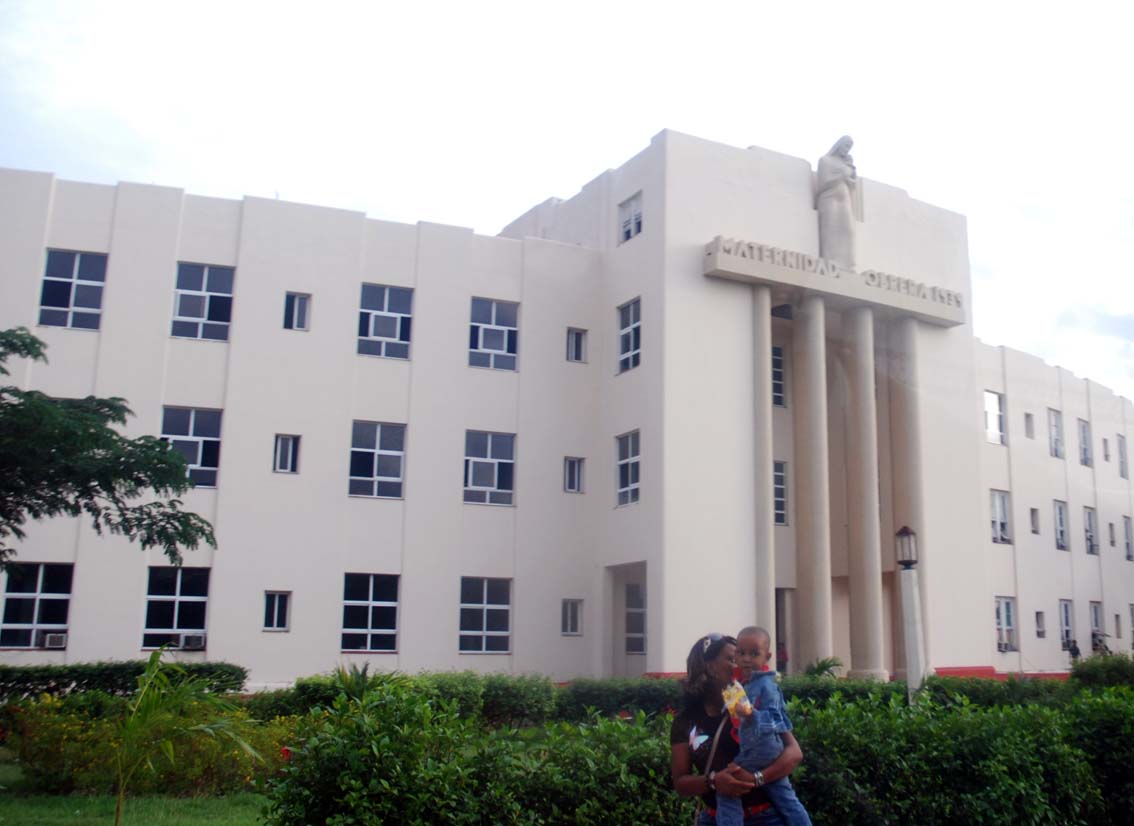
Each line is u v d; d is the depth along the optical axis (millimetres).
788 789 5539
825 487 24734
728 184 25172
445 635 23625
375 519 23484
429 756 6395
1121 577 34406
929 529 26609
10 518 15047
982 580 27391
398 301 24656
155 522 15758
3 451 13586
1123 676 20141
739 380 24344
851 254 26141
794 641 26094
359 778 6137
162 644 21312
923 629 25766
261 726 12375
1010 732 8133
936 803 7492
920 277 28062
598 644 24672
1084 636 32500
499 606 24500
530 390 25359
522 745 6910
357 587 23172
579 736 7180
